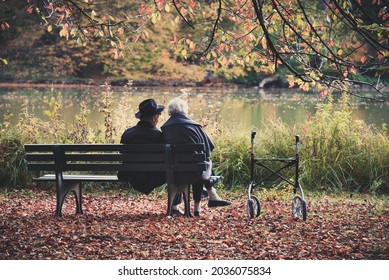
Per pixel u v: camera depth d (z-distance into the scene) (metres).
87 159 11.19
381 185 15.43
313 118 16.77
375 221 11.27
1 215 11.51
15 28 64.56
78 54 62.91
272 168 15.52
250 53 12.18
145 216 11.48
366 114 28.11
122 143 11.25
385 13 10.54
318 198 14.19
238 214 11.84
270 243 9.41
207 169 11.16
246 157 15.70
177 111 11.27
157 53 63.25
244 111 33.09
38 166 11.31
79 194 11.84
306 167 15.50
